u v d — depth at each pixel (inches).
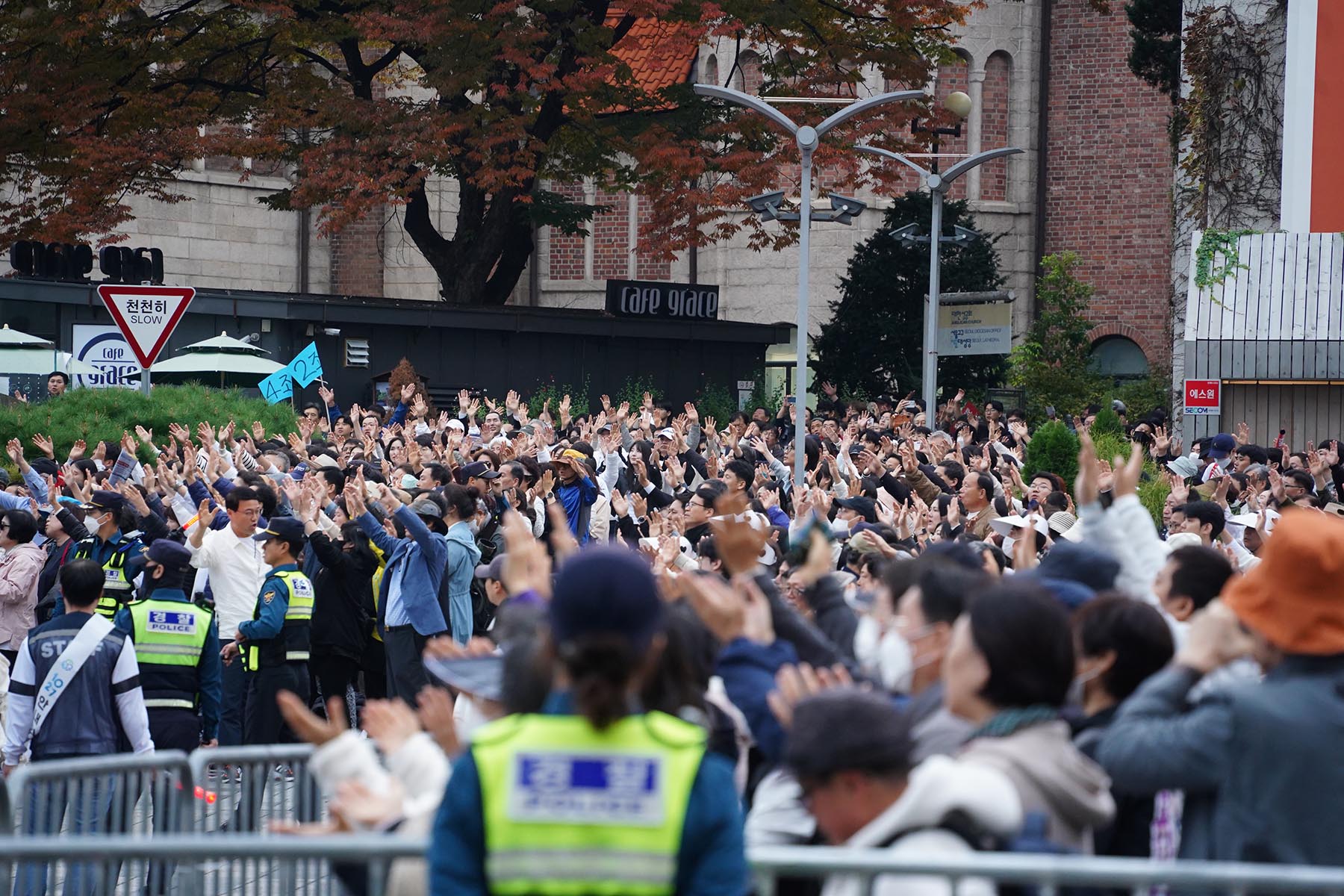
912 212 3715.6
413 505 1164.5
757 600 452.4
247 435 1771.7
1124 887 324.5
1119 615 445.7
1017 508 1227.9
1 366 2534.5
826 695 343.9
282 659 1038.4
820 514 922.7
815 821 408.5
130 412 1835.6
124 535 1186.6
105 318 2977.4
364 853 353.7
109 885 426.9
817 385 3754.9
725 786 302.2
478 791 299.0
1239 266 2746.1
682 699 334.6
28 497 1409.9
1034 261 4379.9
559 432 2298.2
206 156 3068.4
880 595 492.4
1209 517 943.0
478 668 422.0
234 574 1099.3
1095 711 447.5
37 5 2999.5
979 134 4323.3
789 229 3166.8
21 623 1157.7
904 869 323.0
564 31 3095.5
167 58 3154.5
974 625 377.1
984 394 3668.8
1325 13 2674.7
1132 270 4293.8
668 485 1601.9
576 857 293.9
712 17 2977.4
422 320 3201.3
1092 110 4323.3
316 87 3169.3
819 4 3149.6
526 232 3501.5
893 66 3159.5
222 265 4104.3
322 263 4259.4
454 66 2938.0
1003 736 370.3
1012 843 341.1
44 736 814.5
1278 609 390.3
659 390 3489.2
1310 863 374.3
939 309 2800.2
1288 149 2721.5
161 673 919.7
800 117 3093.0
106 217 2987.2
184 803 558.3
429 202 4247.0
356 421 2053.4
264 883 455.8
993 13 4313.5
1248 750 382.0
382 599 1132.5
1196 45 3139.8
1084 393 3678.6
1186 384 2669.8
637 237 4338.1
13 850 358.3
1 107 2947.8
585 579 298.8
